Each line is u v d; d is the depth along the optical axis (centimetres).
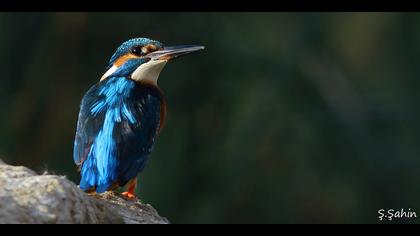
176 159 1465
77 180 1517
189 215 1460
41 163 1505
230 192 1494
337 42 1650
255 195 1503
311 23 1575
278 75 1530
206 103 1505
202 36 1500
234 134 1504
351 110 1562
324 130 1534
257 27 1547
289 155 1518
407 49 1683
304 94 1542
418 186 1535
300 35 1566
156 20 1500
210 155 1489
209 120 1510
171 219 1443
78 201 512
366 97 1603
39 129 1520
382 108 1580
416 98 1612
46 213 497
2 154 1468
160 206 1430
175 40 1500
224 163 1494
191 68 1497
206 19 1506
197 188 1478
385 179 1540
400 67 1672
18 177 535
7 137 1489
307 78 1542
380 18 1669
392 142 1565
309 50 1579
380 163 1541
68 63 1527
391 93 1628
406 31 1683
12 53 1516
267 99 1520
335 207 1538
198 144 1491
